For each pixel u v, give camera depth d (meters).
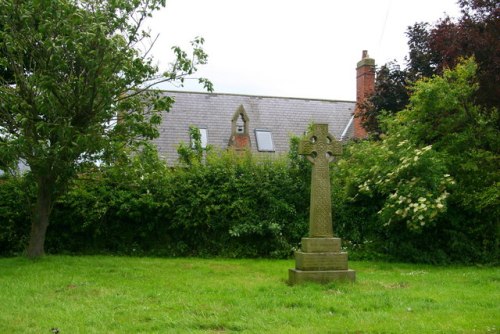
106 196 15.86
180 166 17.17
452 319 6.74
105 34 11.77
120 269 11.70
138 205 15.67
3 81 13.07
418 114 15.65
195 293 8.61
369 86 30.95
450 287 9.59
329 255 9.93
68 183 13.66
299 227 15.91
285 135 30.36
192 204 15.74
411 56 22.44
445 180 13.84
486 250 14.49
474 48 17.12
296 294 8.51
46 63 11.72
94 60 11.25
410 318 6.80
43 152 11.26
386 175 14.70
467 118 15.32
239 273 11.55
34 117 11.78
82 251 16.09
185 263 13.62
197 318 6.75
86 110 12.01
